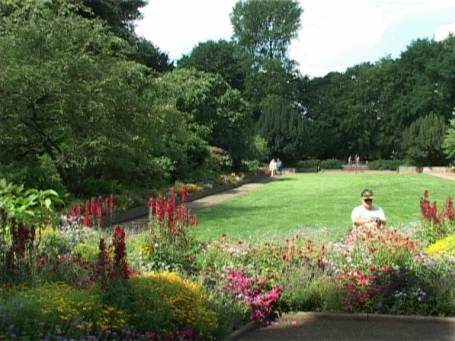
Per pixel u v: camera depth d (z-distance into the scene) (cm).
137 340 567
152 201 918
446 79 6975
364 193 1106
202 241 979
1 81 1684
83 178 2080
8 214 600
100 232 1008
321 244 938
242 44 8319
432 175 4762
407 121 7275
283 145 6328
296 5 8288
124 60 2161
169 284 656
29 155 1914
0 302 518
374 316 748
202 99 3772
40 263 649
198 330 624
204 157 3441
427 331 694
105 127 1872
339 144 7700
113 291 589
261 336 679
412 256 872
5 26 1909
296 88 8000
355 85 7694
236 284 760
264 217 1833
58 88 1745
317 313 763
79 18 1995
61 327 509
